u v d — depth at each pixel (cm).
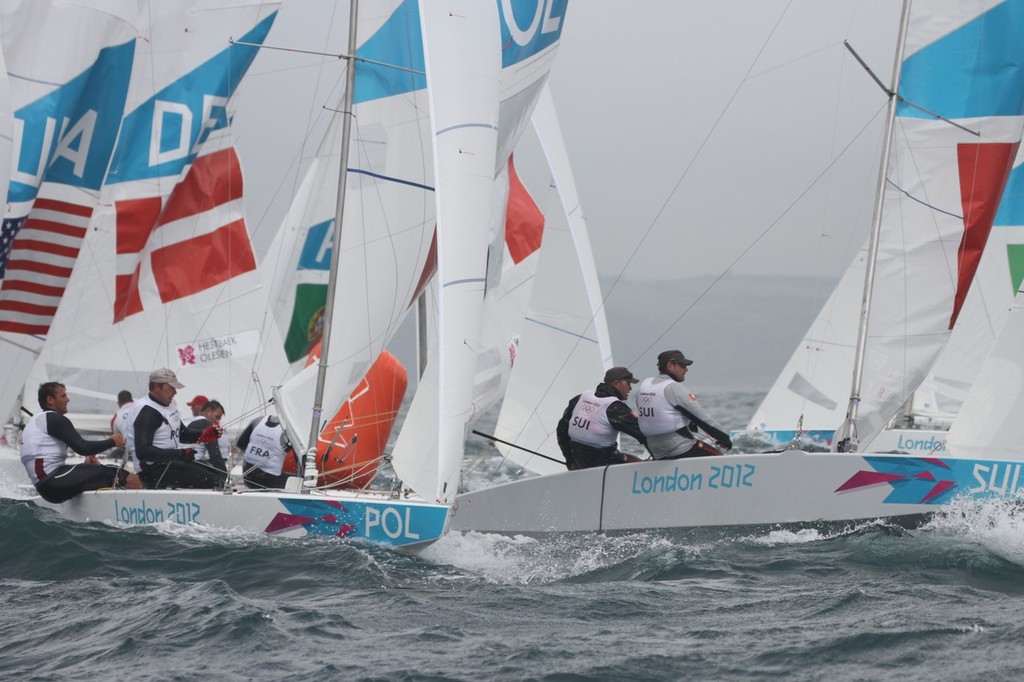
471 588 2689
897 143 3722
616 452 3488
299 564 2795
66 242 4303
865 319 3688
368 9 3116
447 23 3162
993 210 3688
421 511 2948
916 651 2155
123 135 4547
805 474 3300
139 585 2634
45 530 3005
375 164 3092
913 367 3716
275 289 5084
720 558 3033
